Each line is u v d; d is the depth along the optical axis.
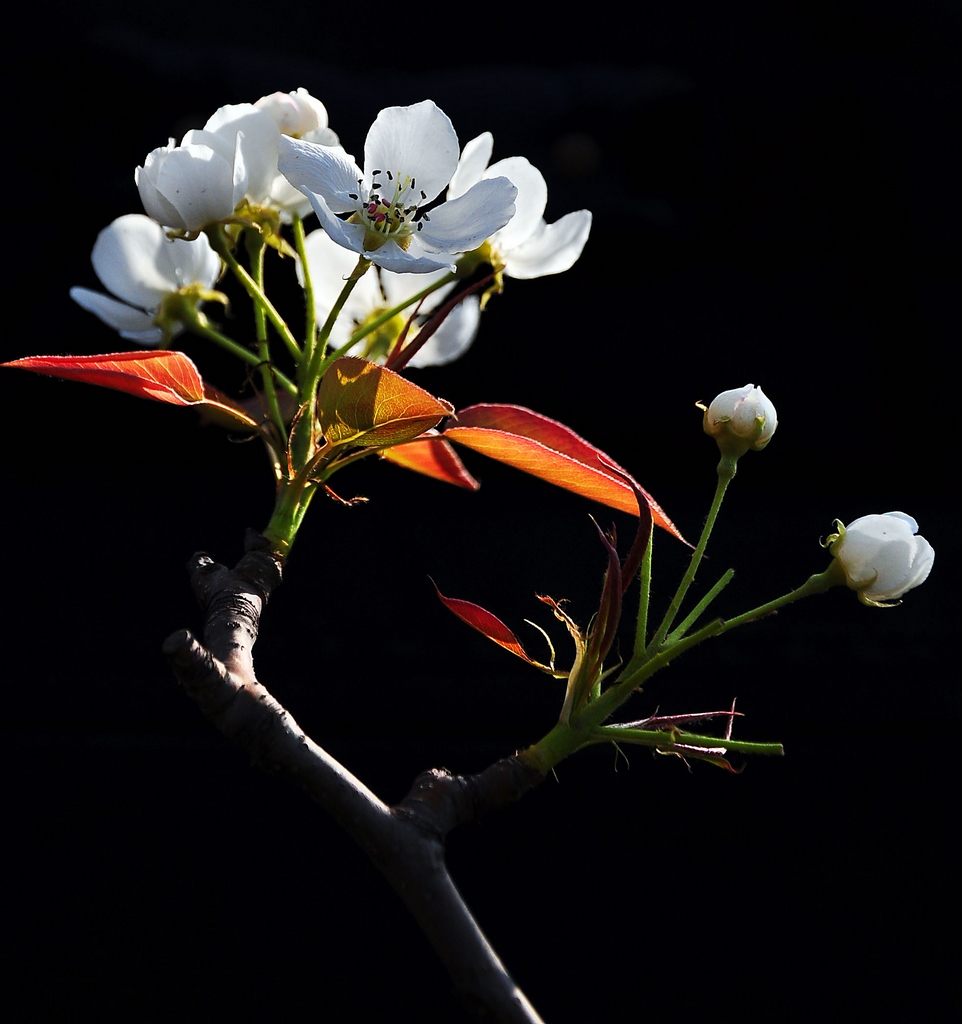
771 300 1.48
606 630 0.74
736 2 1.59
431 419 0.75
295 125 0.78
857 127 1.54
